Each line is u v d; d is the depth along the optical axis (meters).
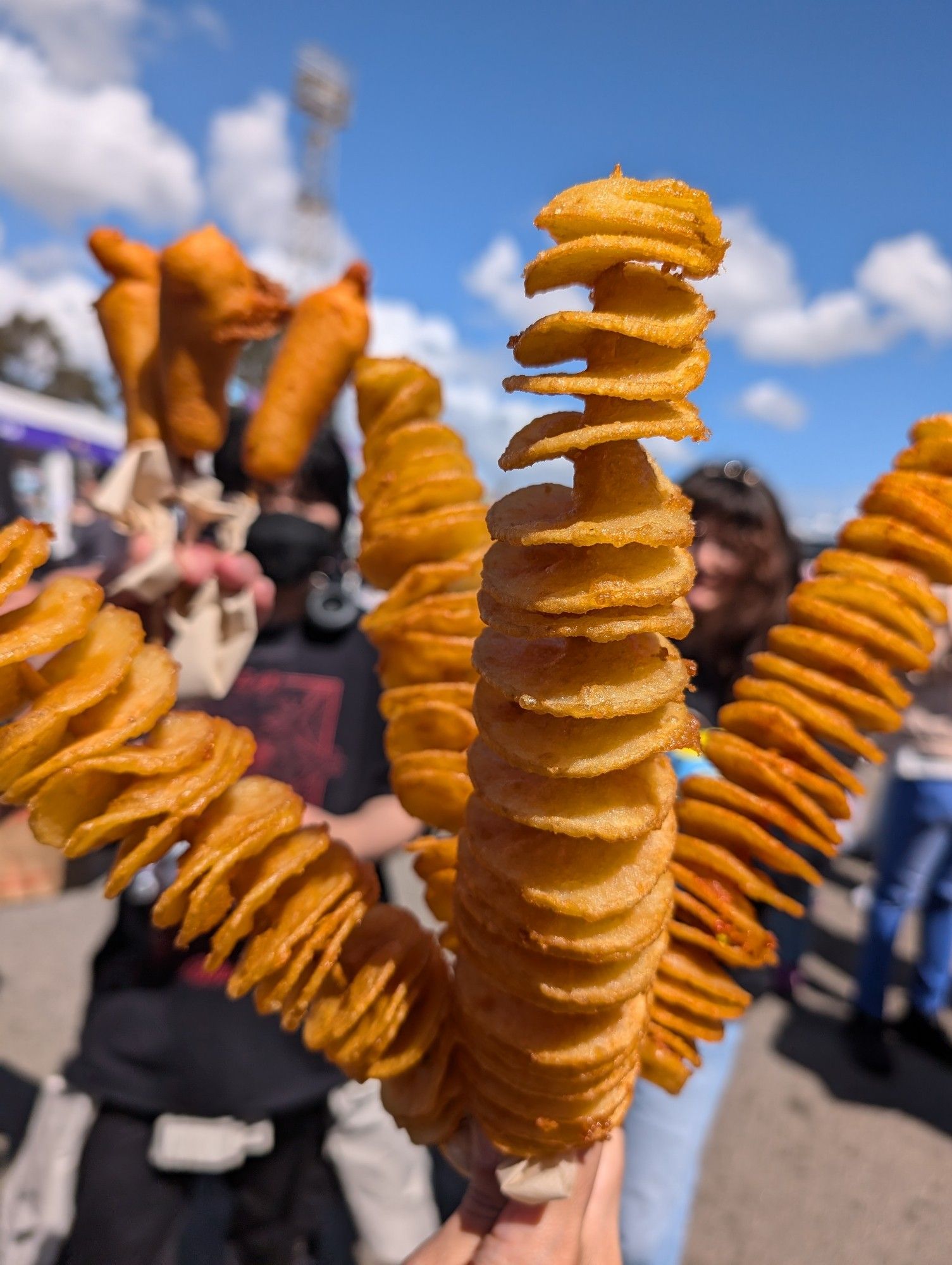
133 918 0.69
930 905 1.38
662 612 0.23
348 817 0.71
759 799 0.33
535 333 0.22
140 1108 0.66
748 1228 1.02
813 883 0.33
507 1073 0.29
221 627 0.45
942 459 0.32
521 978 0.26
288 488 0.76
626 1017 0.28
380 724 0.76
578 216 0.21
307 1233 0.74
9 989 1.37
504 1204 0.34
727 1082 1.28
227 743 0.29
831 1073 1.33
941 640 1.26
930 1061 1.38
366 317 0.34
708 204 0.22
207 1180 0.68
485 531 0.35
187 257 0.32
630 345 0.22
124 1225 0.65
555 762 0.23
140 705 0.28
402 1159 0.79
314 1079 0.69
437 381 0.37
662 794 0.25
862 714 0.33
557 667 0.24
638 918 0.26
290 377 0.34
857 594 0.33
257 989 0.30
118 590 0.41
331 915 0.29
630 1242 0.70
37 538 0.26
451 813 0.34
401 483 0.36
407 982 0.30
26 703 0.28
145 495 0.40
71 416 4.05
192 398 0.35
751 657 0.36
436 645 0.34
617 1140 0.39
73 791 0.27
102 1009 0.69
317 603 0.77
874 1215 1.05
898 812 1.36
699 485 0.93
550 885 0.25
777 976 1.51
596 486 0.23
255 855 0.29
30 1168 0.68
